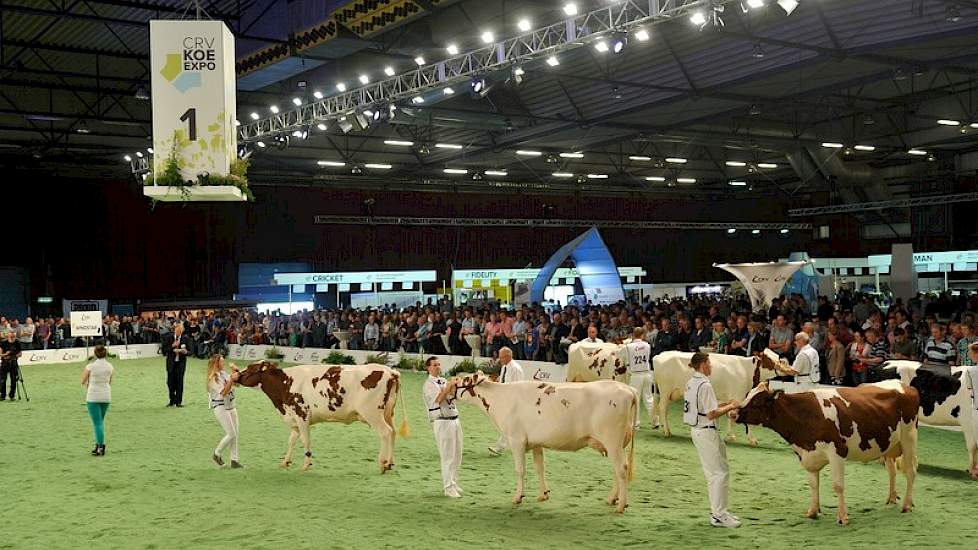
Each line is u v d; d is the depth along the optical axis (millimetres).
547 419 9727
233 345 33094
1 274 38188
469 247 45781
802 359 13508
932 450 12789
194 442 14695
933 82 31969
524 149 38500
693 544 8297
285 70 27703
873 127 39812
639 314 21422
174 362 19281
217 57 12320
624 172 47312
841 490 8836
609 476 11406
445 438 10469
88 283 39094
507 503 10070
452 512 9680
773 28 23312
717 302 27609
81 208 39094
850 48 23188
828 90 28844
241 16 28062
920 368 11508
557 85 30719
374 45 25266
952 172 44000
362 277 36750
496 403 10016
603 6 18266
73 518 9719
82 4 25922
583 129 33531
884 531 8586
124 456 13477
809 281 29031
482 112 31484
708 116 32906
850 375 16922
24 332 32406
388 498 10398
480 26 25281
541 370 21062
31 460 13219
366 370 11992
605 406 9492
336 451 13570
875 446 8977
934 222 45250
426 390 10742
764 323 18297
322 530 8984
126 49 30047
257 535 8852
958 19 20562
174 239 40625
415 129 37500
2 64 28484
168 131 12273
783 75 27438
